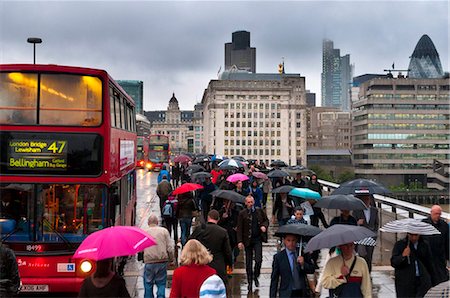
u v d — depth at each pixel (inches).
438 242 373.1
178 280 286.5
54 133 434.3
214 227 382.9
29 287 420.8
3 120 431.8
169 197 681.0
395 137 6983.3
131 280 514.3
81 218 432.5
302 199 615.8
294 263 324.2
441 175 6919.3
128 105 647.8
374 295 446.0
